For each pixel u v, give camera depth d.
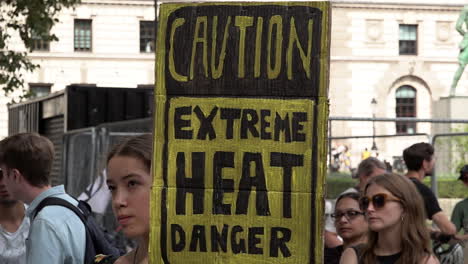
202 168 3.29
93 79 56.69
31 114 18.45
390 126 59.16
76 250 4.43
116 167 3.34
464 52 42.19
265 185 3.26
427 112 60.06
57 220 4.41
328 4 3.25
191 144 3.30
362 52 59.75
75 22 56.59
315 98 3.25
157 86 3.34
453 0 60.16
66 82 56.41
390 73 59.84
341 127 57.25
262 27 3.28
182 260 3.29
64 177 13.55
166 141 3.32
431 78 60.09
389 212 4.58
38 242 4.35
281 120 3.26
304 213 3.23
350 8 59.78
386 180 4.62
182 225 3.29
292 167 3.25
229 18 3.31
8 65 21.75
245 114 3.28
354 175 13.25
